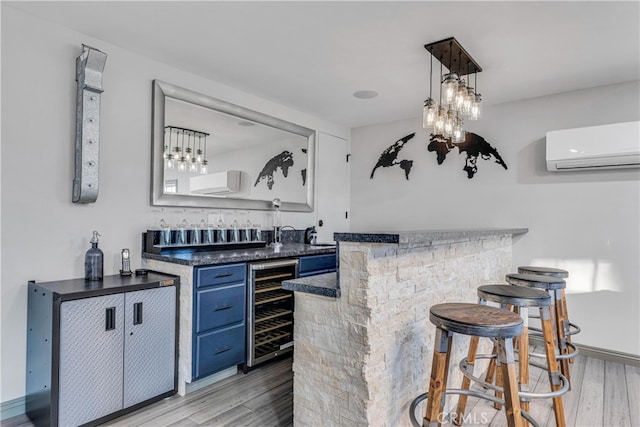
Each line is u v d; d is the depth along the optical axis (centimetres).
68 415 189
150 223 278
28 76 218
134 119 268
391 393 169
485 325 137
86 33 239
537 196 348
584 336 322
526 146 355
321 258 332
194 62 282
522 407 195
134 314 215
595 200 320
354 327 158
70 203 235
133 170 267
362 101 371
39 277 222
